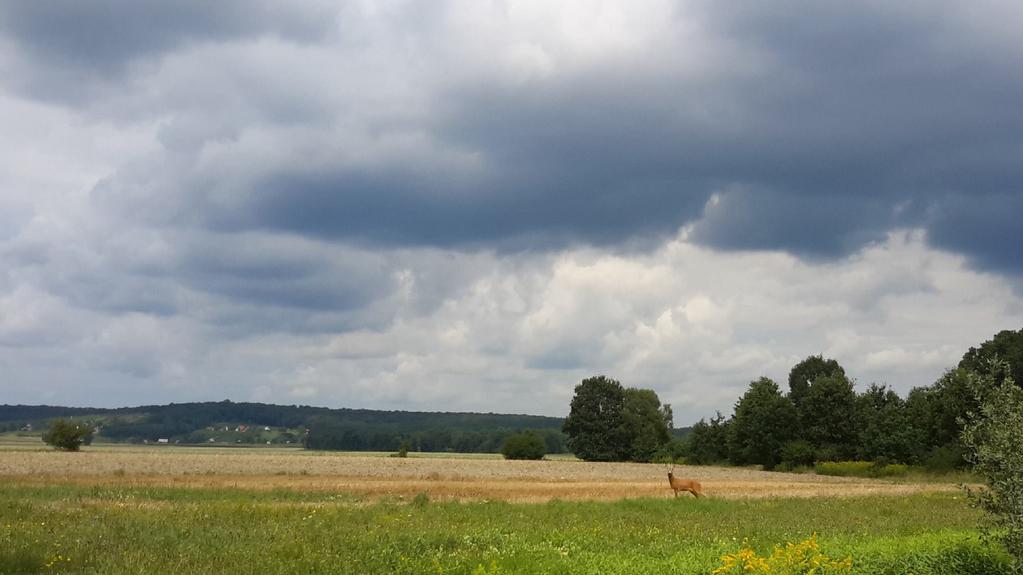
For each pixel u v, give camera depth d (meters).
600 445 121.62
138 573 15.94
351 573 17.19
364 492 41.06
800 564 17.86
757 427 99.62
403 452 114.19
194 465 60.44
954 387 80.81
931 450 85.19
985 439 17.97
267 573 16.67
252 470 58.03
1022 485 17.17
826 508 38.47
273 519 26.36
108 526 22.56
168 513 26.95
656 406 134.62
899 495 49.50
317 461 72.75
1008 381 17.97
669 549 21.84
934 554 20.14
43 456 67.06
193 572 16.28
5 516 24.92
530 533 24.62
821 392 95.31
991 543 20.17
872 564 19.16
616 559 19.36
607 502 39.66
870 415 92.44
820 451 93.06
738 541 24.36
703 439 113.50
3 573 16.14
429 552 20.00
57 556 17.55
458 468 71.12
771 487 58.78
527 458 120.50
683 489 45.47
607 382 124.06
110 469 53.34
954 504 41.66
